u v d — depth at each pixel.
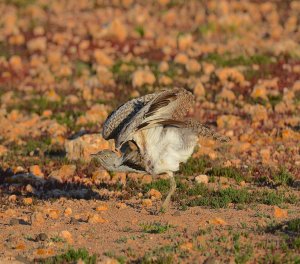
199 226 35.47
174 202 41.88
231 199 41.75
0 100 74.38
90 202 42.78
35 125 66.00
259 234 33.72
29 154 56.53
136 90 75.88
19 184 48.09
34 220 37.50
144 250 32.03
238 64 81.69
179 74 79.50
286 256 30.72
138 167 37.53
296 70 78.56
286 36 93.50
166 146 36.72
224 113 67.31
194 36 95.38
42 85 79.25
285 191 43.88
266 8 106.81
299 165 50.28
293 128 62.06
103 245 33.12
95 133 56.56
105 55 84.19
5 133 62.81
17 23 101.81
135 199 43.22
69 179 48.91
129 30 96.81
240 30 95.50
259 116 64.50
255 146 56.00
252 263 30.30
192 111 67.75
